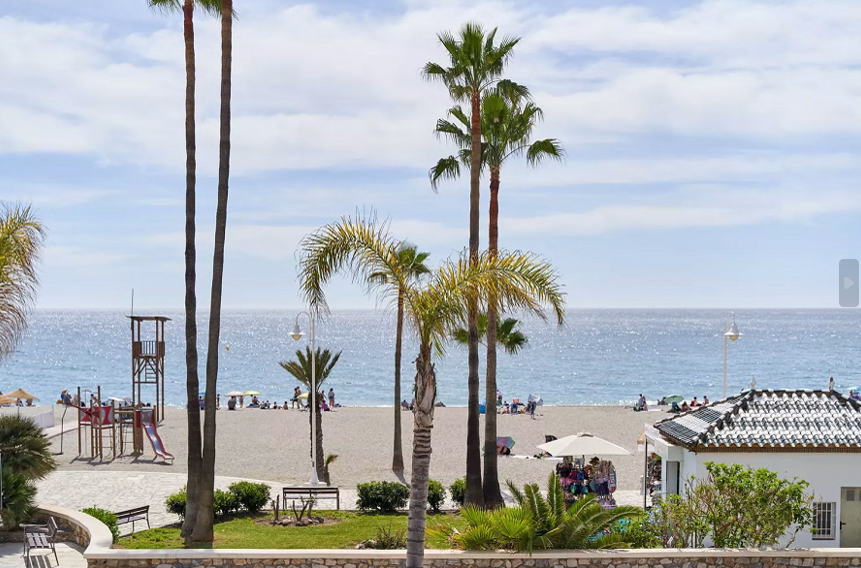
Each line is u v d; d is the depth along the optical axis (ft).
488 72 80.79
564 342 629.10
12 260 59.41
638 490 99.35
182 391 296.30
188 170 69.00
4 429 73.05
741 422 67.67
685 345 585.63
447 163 88.38
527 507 56.95
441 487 83.71
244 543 62.44
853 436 65.62
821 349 538.47
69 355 483.10
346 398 279.90
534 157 86.17
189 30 69.15
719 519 57.00
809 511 57.31
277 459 123.85
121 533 72.54
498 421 175.22
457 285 46.65
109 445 134.00
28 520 70.44
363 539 64.03
